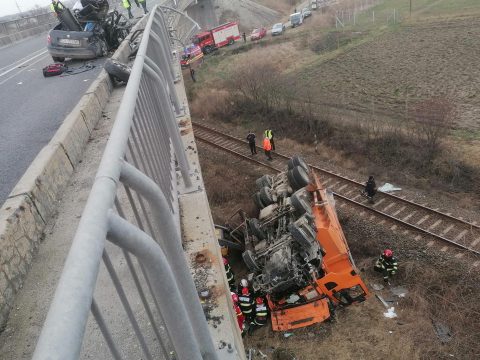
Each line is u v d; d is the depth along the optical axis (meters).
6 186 5.22
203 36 39.47
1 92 10.67
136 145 2.57
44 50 18.11
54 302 0.93
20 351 2.81
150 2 30.81
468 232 12.34
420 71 27.25
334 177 16.73
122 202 4.24
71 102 8.62
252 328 11.05
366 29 39.12
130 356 2.66
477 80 24.36
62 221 4.18
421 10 41.41
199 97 28.59
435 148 17.47
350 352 10.08
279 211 12.53
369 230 13.30
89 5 12.45
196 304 2.15
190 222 3.77
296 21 44.78
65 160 4.99
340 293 10.85
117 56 8.87
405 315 10.66
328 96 24.72
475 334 9.94
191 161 4.80
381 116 21.38
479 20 34.75
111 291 3.18
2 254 3.21
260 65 29.70
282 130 22.53
